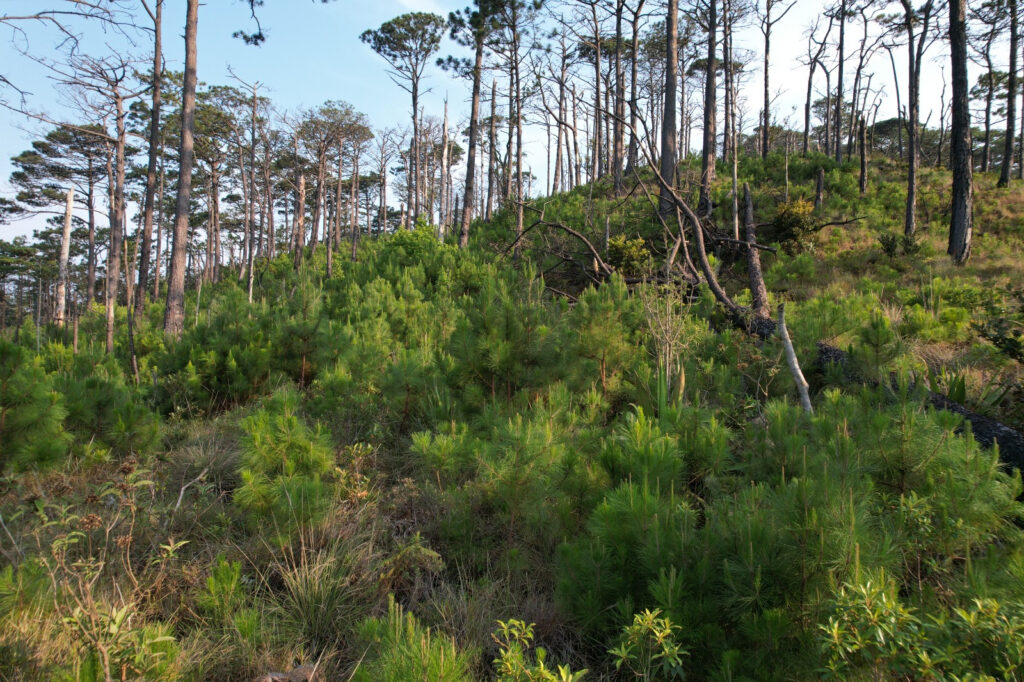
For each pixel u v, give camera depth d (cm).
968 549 240
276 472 376
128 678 207
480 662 258
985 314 756
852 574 209
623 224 1474
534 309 539
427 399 534
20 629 237
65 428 479
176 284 1231
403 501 407
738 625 234
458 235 2194
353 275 1435
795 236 1338
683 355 567
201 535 365
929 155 4022
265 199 3159
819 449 327
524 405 500
